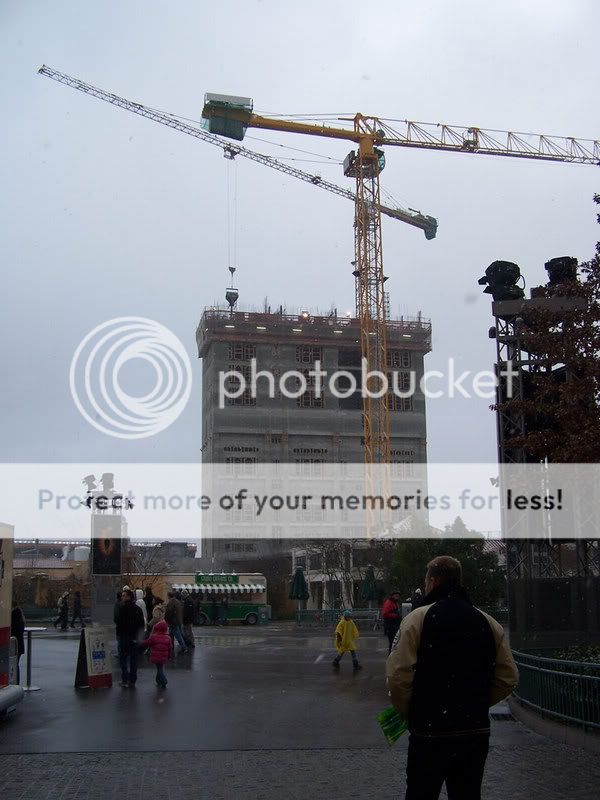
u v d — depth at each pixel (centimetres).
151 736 1194
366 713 1409
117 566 2527
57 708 1448
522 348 1898
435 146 10412
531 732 1228
